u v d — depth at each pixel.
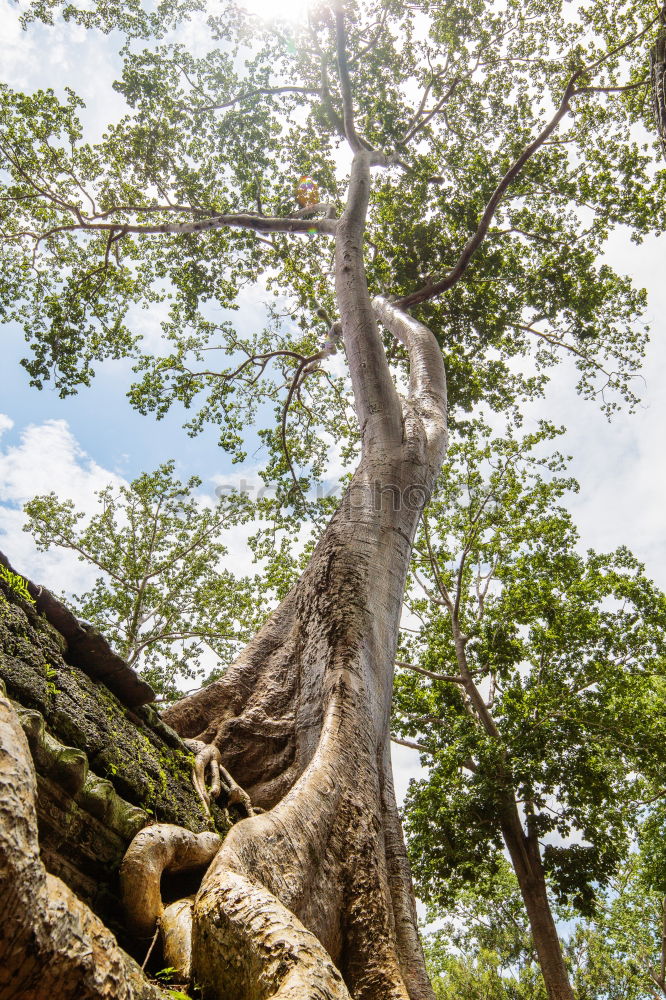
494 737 14.59
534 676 16.88
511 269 15.59
